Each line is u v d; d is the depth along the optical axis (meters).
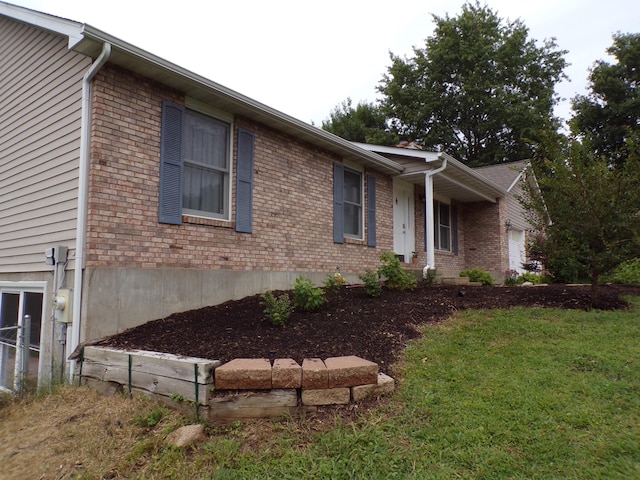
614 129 23.81
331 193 9.14
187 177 6.43
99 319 5.07
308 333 4.91
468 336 5.22
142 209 5.65
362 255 10.04
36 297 6.23
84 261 5.09
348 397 3.53
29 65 6.73
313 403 3.45
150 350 4.25
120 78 5.53
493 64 27.03
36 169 6.32
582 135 7.31
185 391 3.49
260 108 6.98
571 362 4.30
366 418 3.35
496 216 14.61
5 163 7.17
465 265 15.00
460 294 7.78
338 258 9.23
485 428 3.14
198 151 6.59
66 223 5.50
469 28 27.23
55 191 5.82
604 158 6.44
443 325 5.70
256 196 7.37
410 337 5.10
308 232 8.45
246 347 4.31
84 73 5.57
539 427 3.12
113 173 5.37
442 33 28.06
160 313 5.74
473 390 3.73
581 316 6.03
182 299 6.03
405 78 29.09
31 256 6.23
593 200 6.20
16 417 4.03
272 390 3.45
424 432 3.13
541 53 28.02
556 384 3.79
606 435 3.00
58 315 5.16
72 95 5.74
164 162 5.95
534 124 25.14
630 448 2.82
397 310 6.21
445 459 2.84
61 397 4.20
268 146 7.68
